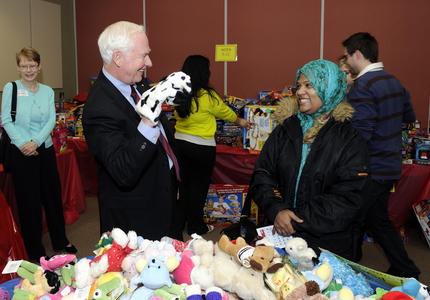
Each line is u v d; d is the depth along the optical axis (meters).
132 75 1.37
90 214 3.58
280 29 4.02
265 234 1.37
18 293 0.94
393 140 2.08
